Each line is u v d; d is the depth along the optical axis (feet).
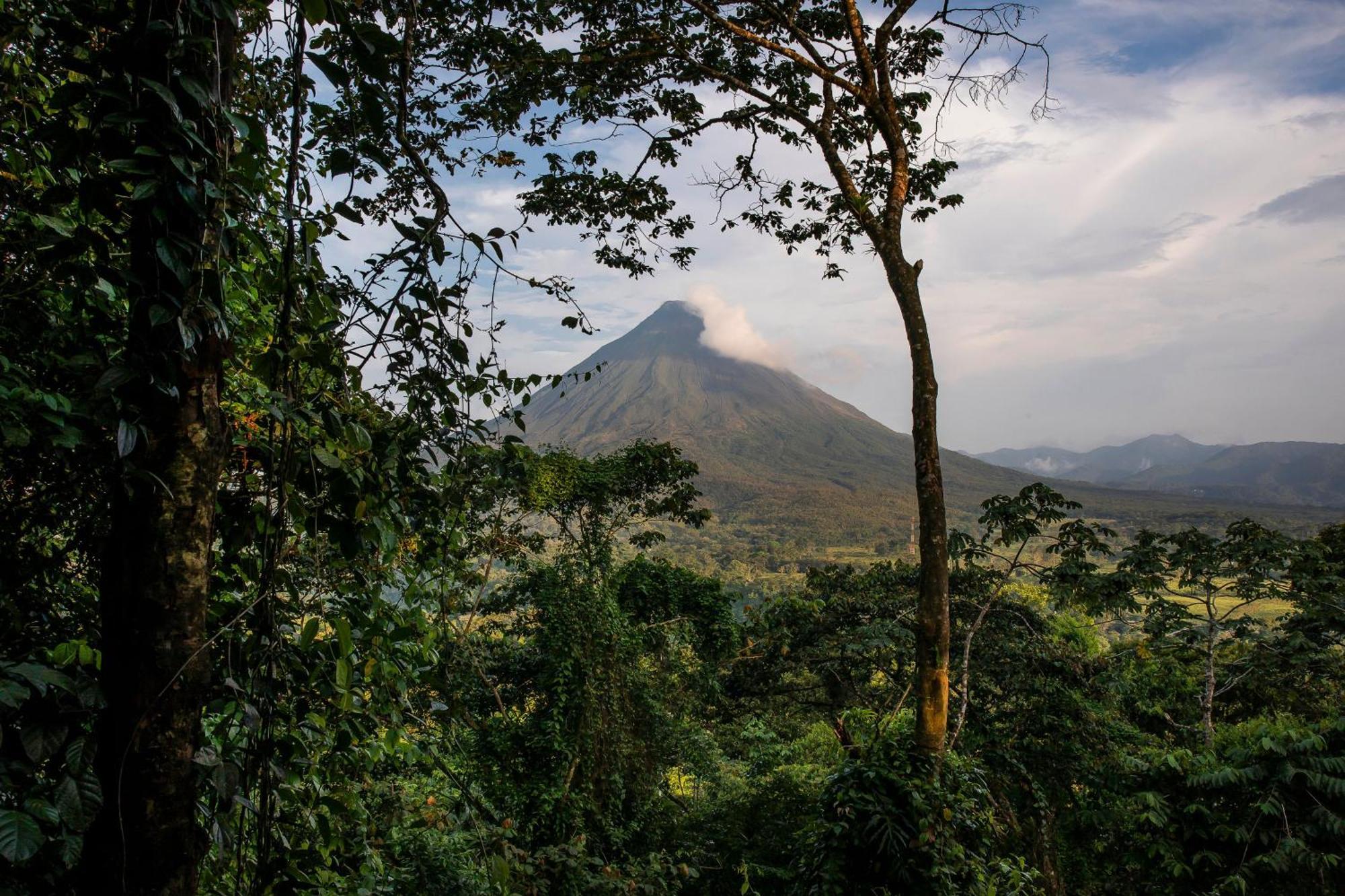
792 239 32.91
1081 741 36.37
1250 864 22.79
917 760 20.71
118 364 5.01
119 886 4.90
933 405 23.04
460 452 8.01
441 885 13.65
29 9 6.41
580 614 36.22
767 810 32.71
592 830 32.68
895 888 19.04
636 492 46.85
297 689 7.11
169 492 5.19
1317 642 39.17
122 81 5.03
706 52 28.22
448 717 9.06
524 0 20.21
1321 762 22.40
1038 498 35.53
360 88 6.10
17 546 6.20
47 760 4.89
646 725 38.04
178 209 5.11
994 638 41.86
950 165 29.76
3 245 6.17
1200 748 27.89
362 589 7.63
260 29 6.64
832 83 25.79
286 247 6.14
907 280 24.12
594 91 26.11
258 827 6.53
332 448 6.87
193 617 5.29
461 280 7.54
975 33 26.73
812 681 51.93
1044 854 30.66
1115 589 36.52
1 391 5.23
